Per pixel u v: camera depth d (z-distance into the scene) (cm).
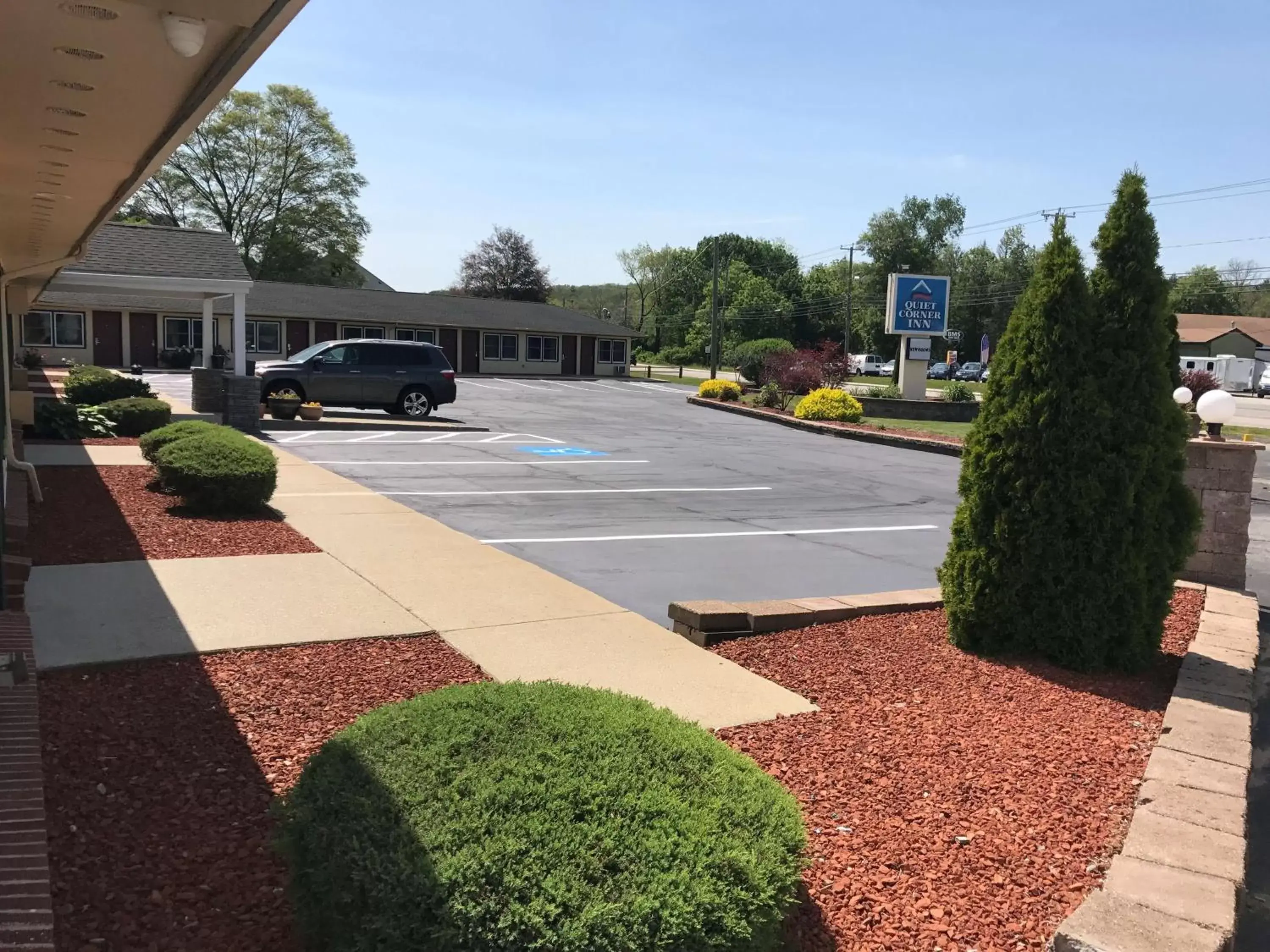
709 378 5666
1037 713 442
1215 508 763
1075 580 509
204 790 325
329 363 1988
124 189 525
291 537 774
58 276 1538
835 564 816
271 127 5562
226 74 329
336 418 1948
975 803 342
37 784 283
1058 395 503
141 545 707
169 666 455
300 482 1096
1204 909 258
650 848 209
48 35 295
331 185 5859
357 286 6203
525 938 188
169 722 386
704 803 231
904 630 575
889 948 253
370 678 453
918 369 3177
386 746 247
